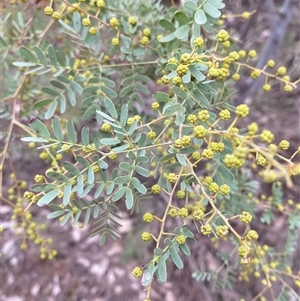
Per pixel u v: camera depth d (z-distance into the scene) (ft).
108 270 1.29
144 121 0.66
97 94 0.61
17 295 1.29
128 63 0.64
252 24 1.25
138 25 0.63
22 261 1.32
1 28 0.72
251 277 1.08
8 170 1.35
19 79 0.77
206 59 0.50
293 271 1.07
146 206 1.11
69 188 0.45
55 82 0.59
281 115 1.38
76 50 0.65
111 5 0.64
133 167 0.46
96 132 0.69
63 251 1.33
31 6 0.75
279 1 1.21
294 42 1.36
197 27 0.49
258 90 1.36
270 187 1.15
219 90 0.58
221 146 0.44
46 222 1.32
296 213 0.76
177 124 0.45
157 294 1.22
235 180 0.69
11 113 0.82
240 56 0.59
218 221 0.58
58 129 0.46
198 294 1.17
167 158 0.48
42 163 1.34
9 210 1.38
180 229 0.47
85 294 1.27
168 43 0.58
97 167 0.46
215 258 1.16
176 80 0.45
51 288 1.29
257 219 1.18
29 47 0.71
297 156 1.30
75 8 0.56
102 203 0.53
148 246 1.22
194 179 0.49
